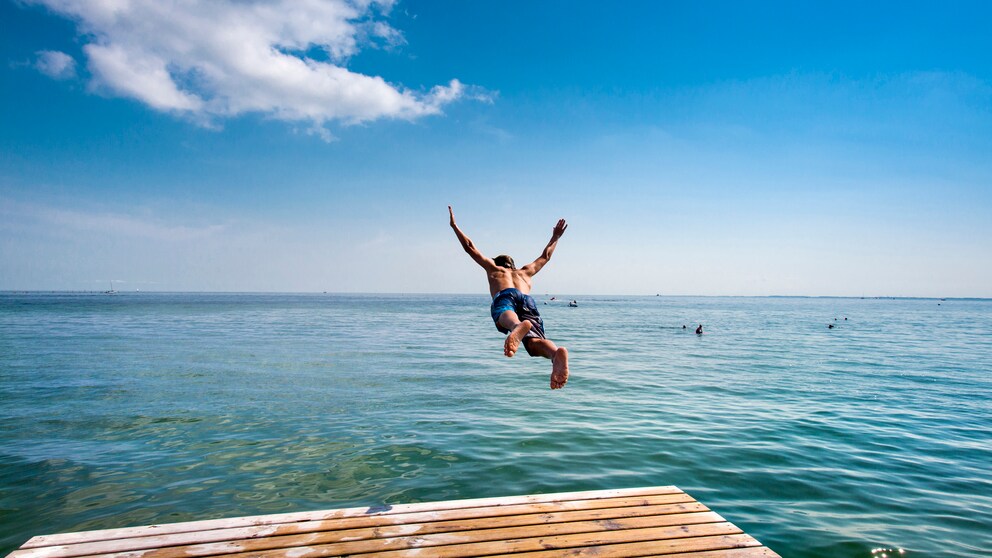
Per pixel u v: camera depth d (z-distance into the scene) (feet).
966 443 32.60
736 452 30.32
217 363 67.72
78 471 26.86
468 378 56.59
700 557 14.02
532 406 42.42
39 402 43.34
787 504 23.11
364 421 37.32
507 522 15.98
